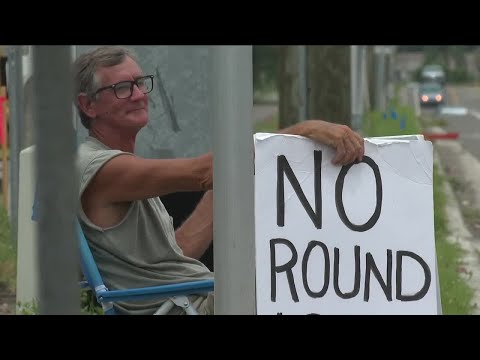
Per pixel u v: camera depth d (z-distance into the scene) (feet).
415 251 27.89
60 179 15.06
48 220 15.15
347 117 91.15
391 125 218.59
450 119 316.19
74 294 15.39
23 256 44.98
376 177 27.37
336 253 26.63
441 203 112.16
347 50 90.58
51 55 14.85
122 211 30.37
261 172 25.72
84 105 31.24
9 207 76.07
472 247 89.92
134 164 29.40
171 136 52.90
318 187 26.45
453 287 63.16
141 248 31.09
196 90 52.90
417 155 28.04
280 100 95.50
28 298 44.50
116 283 30.50
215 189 21.36
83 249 29.40
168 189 29.27
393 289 27.55
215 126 21.20
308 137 26.40
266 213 25.73
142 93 31.53
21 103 68.08
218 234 21.44
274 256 25.81
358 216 27.02
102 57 31.07
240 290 21.43
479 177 150.41
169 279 30.76
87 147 31.04
